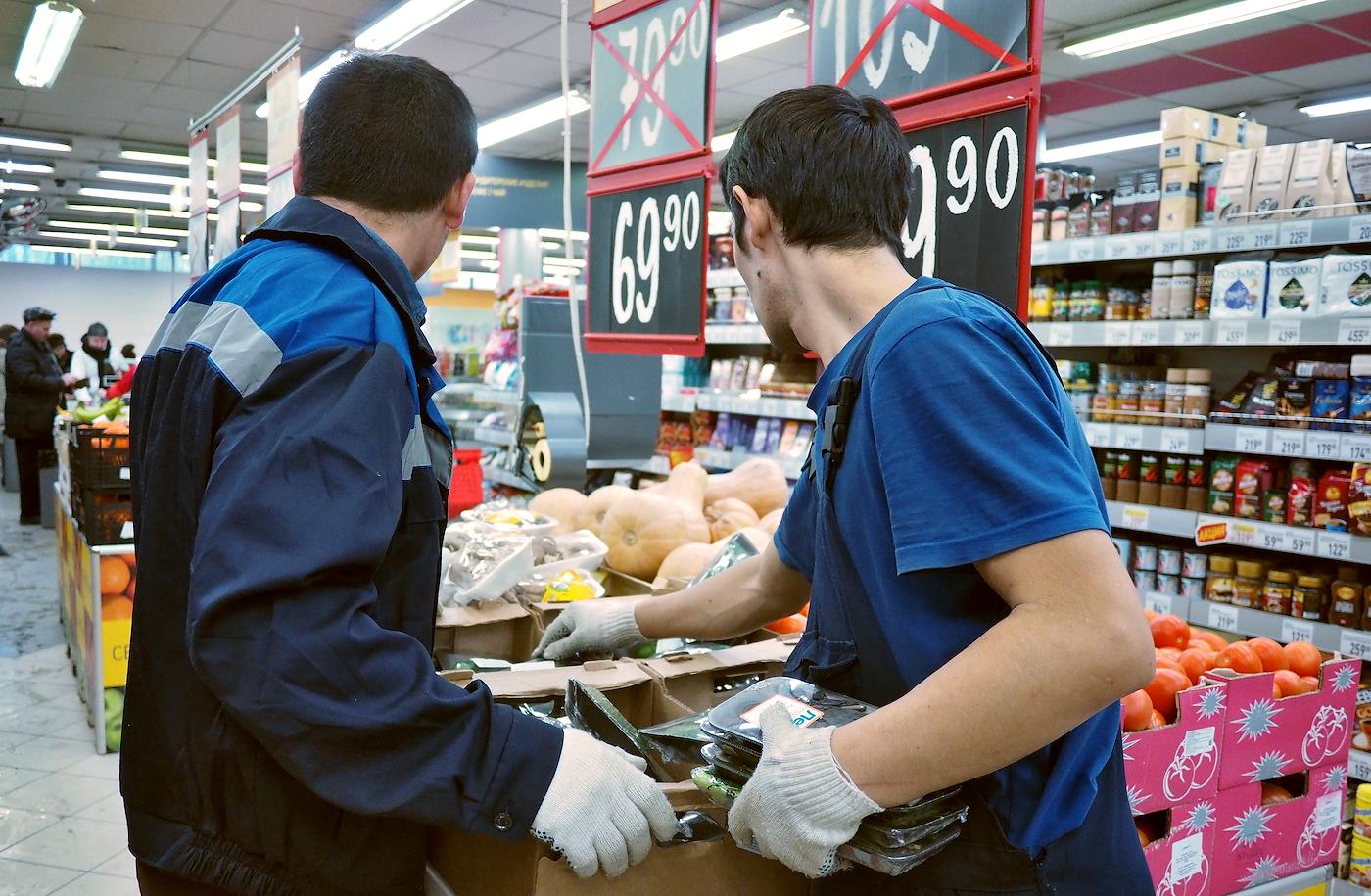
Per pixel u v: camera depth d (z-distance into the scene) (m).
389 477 0.93
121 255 25.98
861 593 0.97
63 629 5.39
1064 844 0.95
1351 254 3.00
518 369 3.98
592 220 2.50
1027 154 1.42
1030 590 0.80
